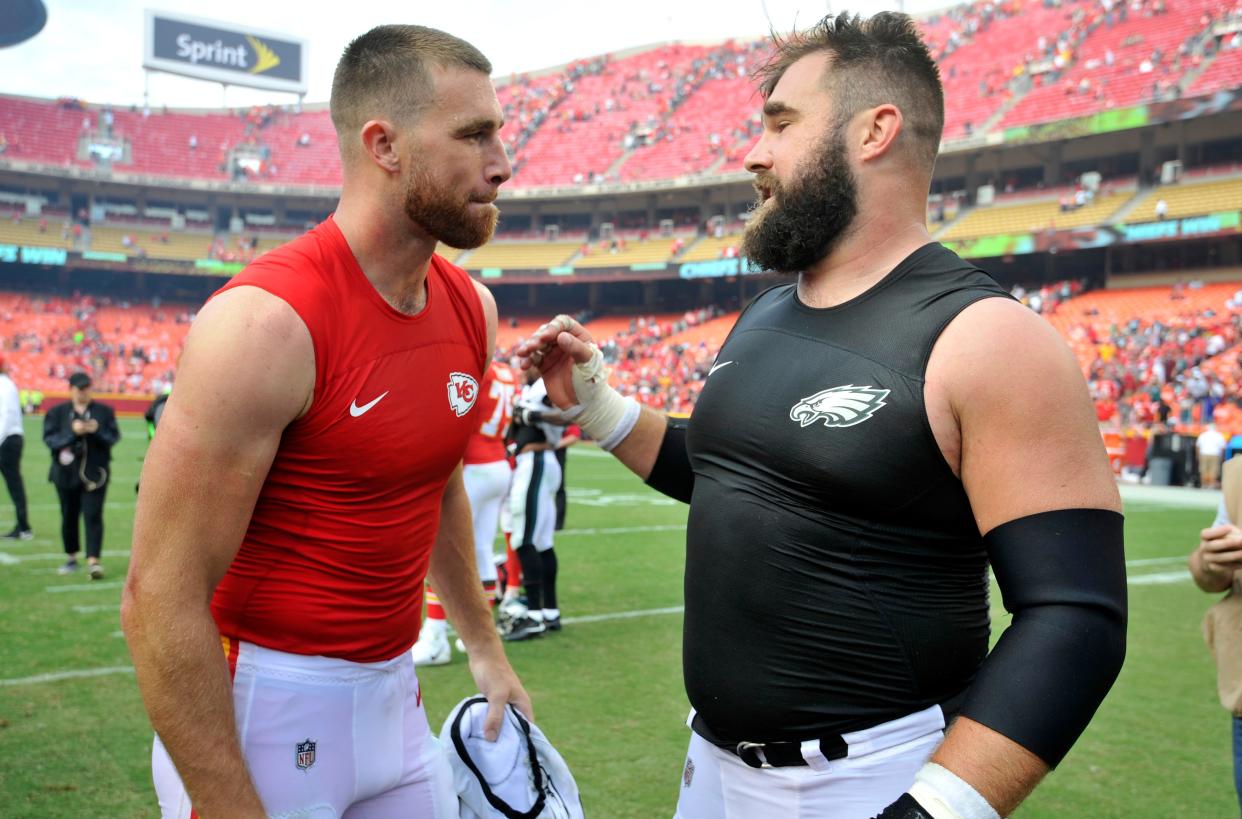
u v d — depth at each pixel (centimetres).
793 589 162
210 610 168
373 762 196
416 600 204
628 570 832
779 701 164
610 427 224
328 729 187
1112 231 2689
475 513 588
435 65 177
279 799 182
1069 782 378
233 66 4838
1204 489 1762
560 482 614
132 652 160
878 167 171
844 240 174
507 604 617
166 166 4412
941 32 3816
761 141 183
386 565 190
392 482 186
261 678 182
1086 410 147
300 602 181
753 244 180
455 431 199
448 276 206
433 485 199
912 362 154
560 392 226
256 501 173
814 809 163
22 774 359
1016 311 151
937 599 161
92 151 4288
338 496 181
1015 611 143
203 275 4234
